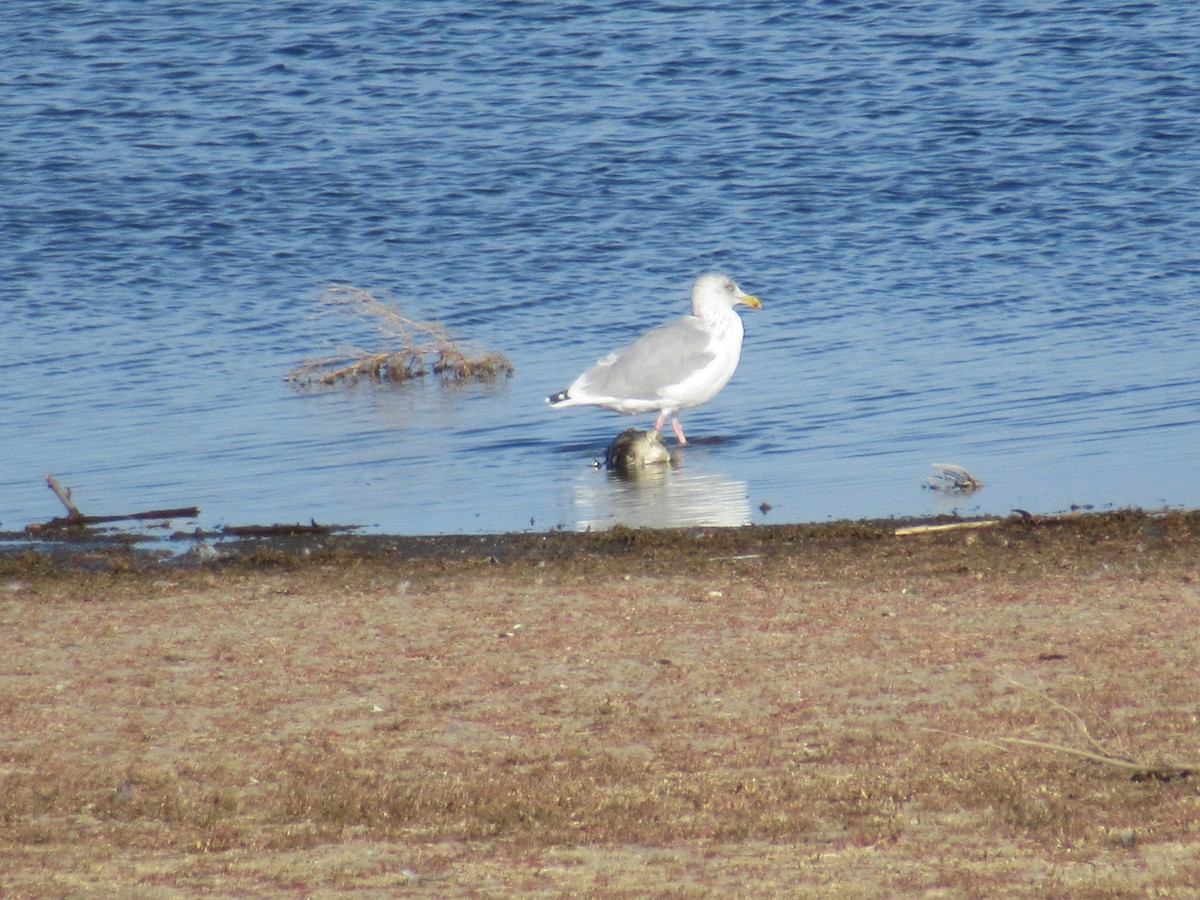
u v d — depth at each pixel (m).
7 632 12.23
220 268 27.83
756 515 15.83
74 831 8.63
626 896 7.66
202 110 35.84
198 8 43.44
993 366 21.38
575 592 12.98
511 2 43.09
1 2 44.28
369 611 12.59
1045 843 8.17
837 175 31.52
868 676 10.73
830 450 18.20
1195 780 8.93
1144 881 7.69
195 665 11.35
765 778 9.11
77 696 10.76
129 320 25.22
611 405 18.84
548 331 24.58
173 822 8.75
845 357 22.23
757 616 12.13
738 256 27.81
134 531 15.77
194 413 20.66
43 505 16.86
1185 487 16.11
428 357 23.53
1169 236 27.75
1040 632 11.50
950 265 26.80
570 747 9.66
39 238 29.09
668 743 9.70
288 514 16.33
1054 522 14.80
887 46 38.81
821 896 7.61
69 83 37.69
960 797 8.80
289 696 10.68
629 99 35.94
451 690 10.72
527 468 18.11
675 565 13.86
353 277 27.38
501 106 35.69
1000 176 31.11
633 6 42.62
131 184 31.61
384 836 8.52
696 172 31.89
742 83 36.69
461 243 28.81
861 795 8.84
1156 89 35.16
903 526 15.00
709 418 19.81
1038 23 39.94
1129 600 12.21
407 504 16.62
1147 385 20.16
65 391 21.64
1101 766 9.16
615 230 29.27
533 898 7.67
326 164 32.59
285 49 39.84
